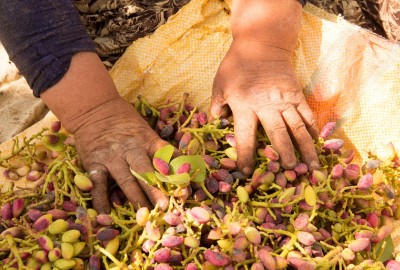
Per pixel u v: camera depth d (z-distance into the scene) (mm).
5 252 960
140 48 1330
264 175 1017
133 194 1020
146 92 1317
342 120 1271
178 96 1303
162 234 944
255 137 1094
